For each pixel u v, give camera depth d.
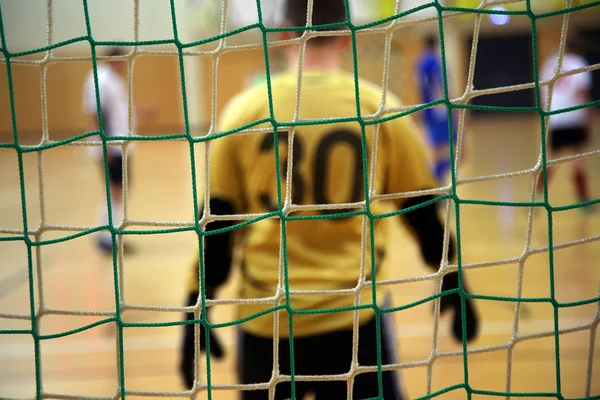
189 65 15.62
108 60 1.42
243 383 1.82
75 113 15.33
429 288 4.75
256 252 1.77
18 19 12.75
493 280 4.74
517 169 9.79
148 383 3.33
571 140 6.94
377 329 1.48
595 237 1.49
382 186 1.79
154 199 8.69
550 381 3.17
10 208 8.34
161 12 13.15
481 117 17.88
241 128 1.43
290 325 1.46
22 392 3.29
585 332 3.77
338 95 1.73
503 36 15.92
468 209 7.44
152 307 1.44
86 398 1.42
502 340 3.70
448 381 3.25
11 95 1.39
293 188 1.72
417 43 14.07
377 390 1.76
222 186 1.74
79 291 4.95
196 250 1.78
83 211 8.03
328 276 1.71
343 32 1.45
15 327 4.19
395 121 1.75
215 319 4.32
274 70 9.84
